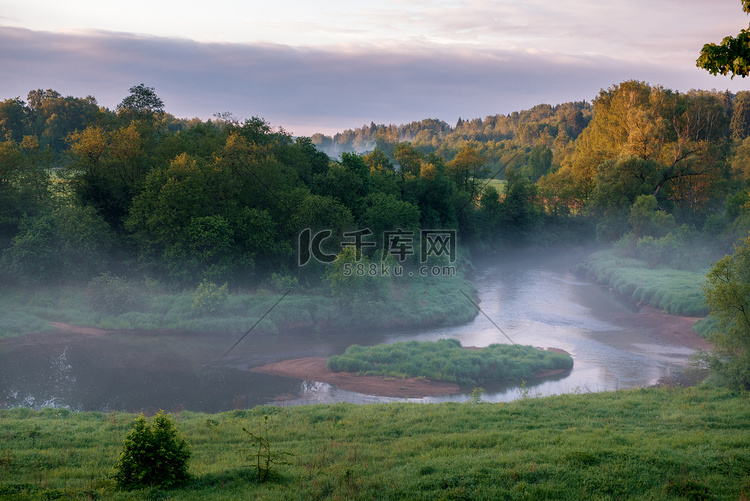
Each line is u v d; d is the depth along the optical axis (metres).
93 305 40.09
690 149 84.31
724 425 18.05
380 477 13.30
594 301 52.78
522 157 140.88
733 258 25.52
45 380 28.16
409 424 19.38
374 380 29.73
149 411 24.00
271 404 25.59
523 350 34.59
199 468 14.30
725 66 13.80
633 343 38.44
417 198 78.12
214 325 38.31
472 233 84.81
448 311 45.31
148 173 46.66
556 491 12.11
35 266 41.38
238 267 45.09
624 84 95.81
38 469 14.14
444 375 30.20
